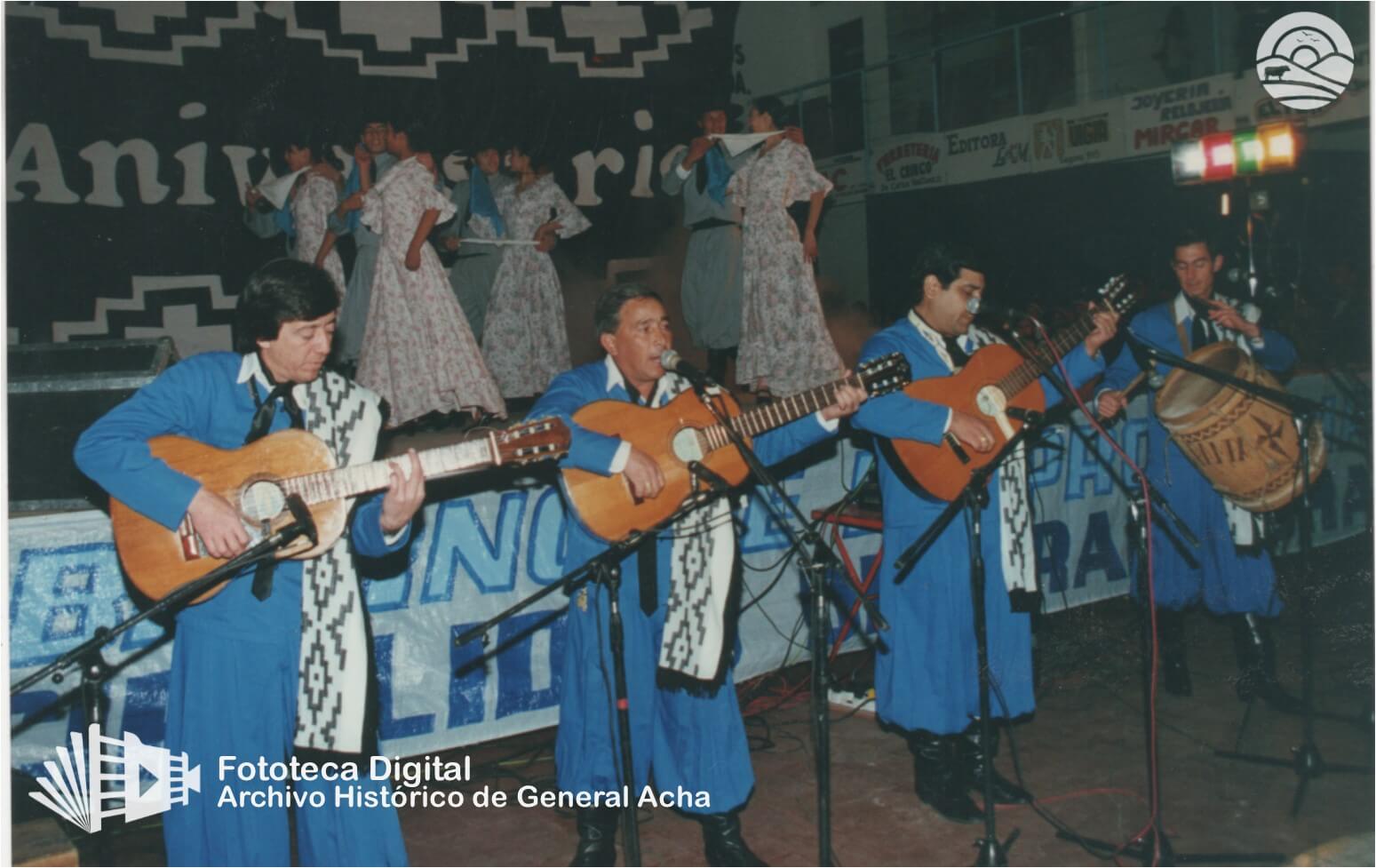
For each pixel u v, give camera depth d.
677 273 9.43
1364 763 4.02
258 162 7.96
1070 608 5.77
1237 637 4.58
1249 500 4.30
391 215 5.78
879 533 5.05
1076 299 9.98
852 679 4.85
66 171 7.46
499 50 8.62
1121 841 3.46
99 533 3.49
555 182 8.15
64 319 7.50
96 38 7.46
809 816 3.71
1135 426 5.73
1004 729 4.38
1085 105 10.49
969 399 3.60
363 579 3.87
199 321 7.87
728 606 3.22
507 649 4.14
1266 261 5.00
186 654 2.62
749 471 3.27
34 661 3.39
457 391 5.92
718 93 9.46
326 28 8.07
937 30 12.83
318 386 2.77
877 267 12.41
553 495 4.21
